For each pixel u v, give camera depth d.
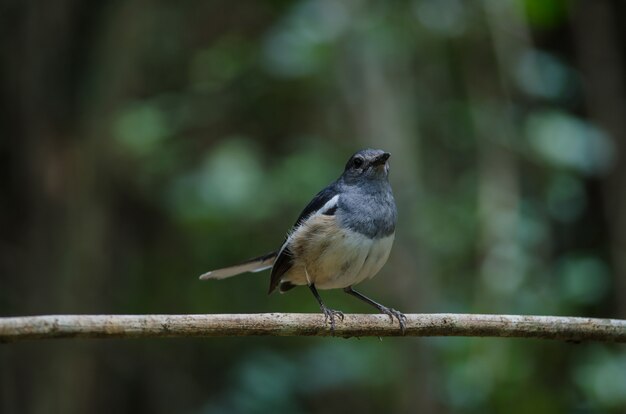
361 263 7.49
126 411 13.79
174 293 14.20
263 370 12.63
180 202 11.71
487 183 12.66
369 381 12.34
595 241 13.81
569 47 14.45
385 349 12.30
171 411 14.02
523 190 13.61
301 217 7.93
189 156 13.52
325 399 12.98
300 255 7.55
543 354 12.72
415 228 12.21
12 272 12.74
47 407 12.63
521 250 12.28
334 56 12.09
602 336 6.19
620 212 13.20
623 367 11.97
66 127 12.86
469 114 13.66
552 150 12.12
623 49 14.12
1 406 12.48
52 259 12.77
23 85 12.70
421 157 13.51
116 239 13.51
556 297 12.38
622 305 12.89
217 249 14.20
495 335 6.18
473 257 13.24
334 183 7.87
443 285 13.09
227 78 13.12
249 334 5.71
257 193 11.63
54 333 5.06
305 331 5.95
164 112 13.14
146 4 13.33
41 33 12.66
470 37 13.17
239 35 14.13
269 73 12.32
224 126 13.59
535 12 12.27
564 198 13.62
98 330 5.18
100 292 13.18
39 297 12.70
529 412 11.88
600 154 12.61
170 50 13.89
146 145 12.16
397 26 12.55
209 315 5.58
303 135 13.30
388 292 12.21
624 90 13.92
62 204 12.81
